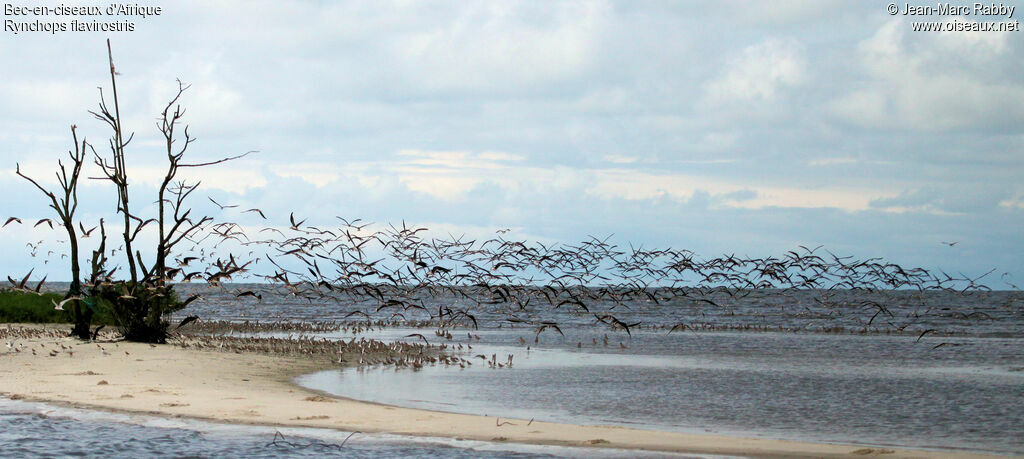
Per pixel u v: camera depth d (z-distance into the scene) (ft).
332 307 295.07
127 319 106.42
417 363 93.56
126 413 55.11
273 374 81.71
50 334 114.01
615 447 46.06
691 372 88.99
